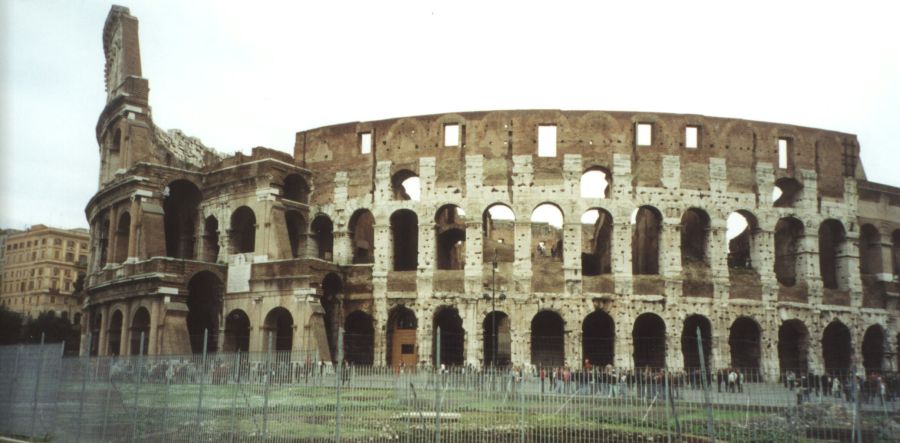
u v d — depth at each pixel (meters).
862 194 82.38
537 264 74.62
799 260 79.38
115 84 94.12
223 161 84.50
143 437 34.47
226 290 79.31
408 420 31.06
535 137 76.88
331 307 78.19
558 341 77.56
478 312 74.31
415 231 86.94
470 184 76.75
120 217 84.31
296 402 32.75
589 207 75.31
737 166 77.81
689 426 32.38
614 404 31.73
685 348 78.88
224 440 32.22
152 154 87.44
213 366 34.22
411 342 77.06
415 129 79.31
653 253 81.62
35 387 39.72
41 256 193.75
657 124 77.25
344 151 81.88
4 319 134.88
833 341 82.94
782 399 30.58
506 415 31.38
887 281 81.88
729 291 75.31
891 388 28.59
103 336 82.50
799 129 80.75
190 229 87.00
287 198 84.44
